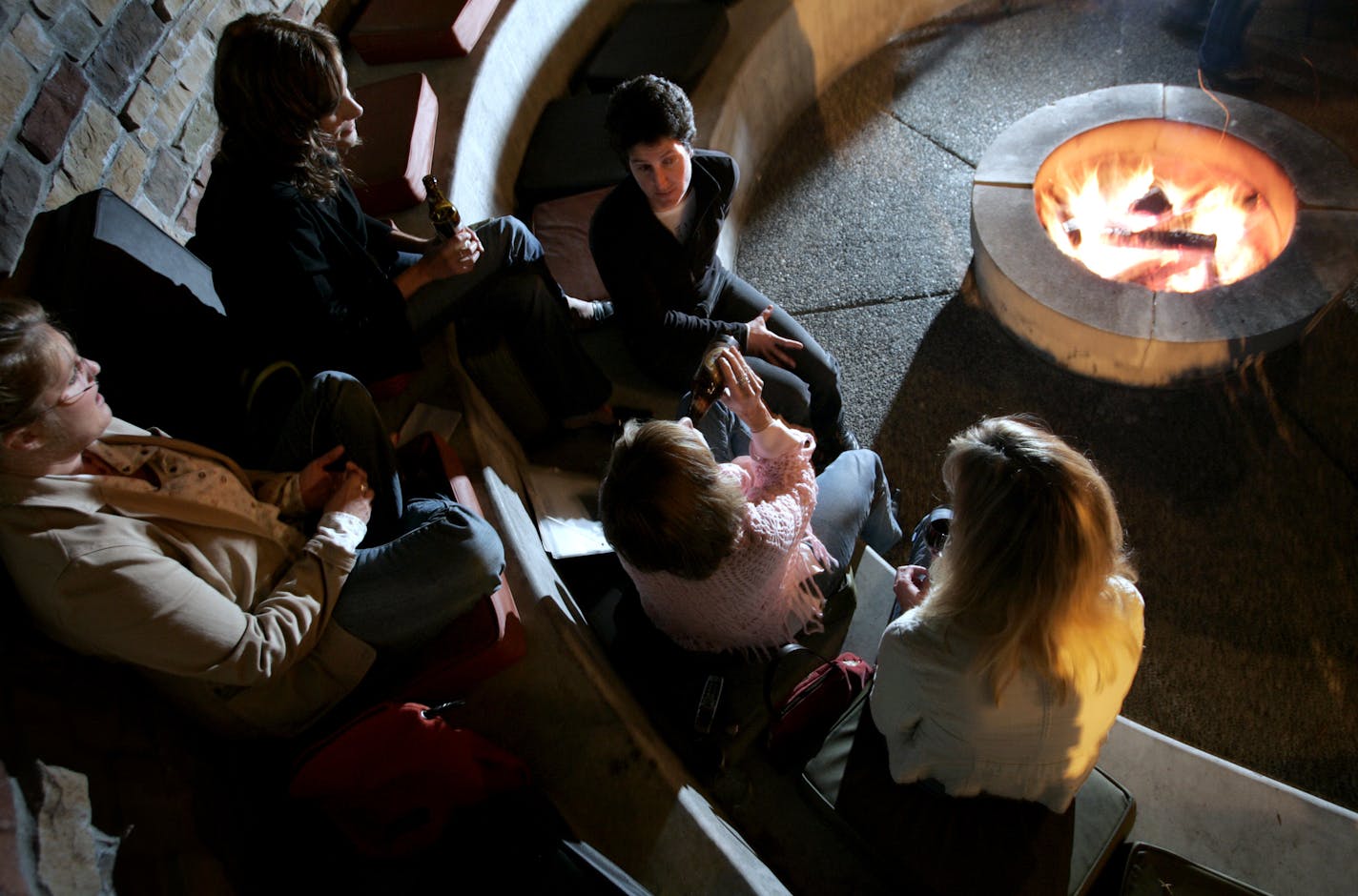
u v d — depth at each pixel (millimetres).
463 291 2480
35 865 1323
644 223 2486
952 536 1495
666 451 1603
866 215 3916
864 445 3264
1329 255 3076
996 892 1711
